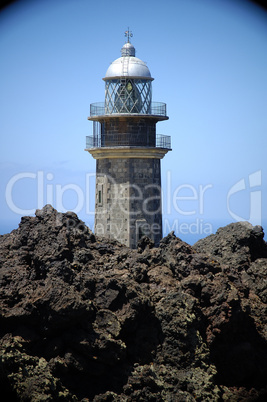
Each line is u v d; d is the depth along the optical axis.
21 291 47.97
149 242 57.44
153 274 53.41
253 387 52.38
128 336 49.53
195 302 50.91
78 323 47.66
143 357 49.25
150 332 49.84
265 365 53.09
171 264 53.88
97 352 47.25
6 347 45.50
